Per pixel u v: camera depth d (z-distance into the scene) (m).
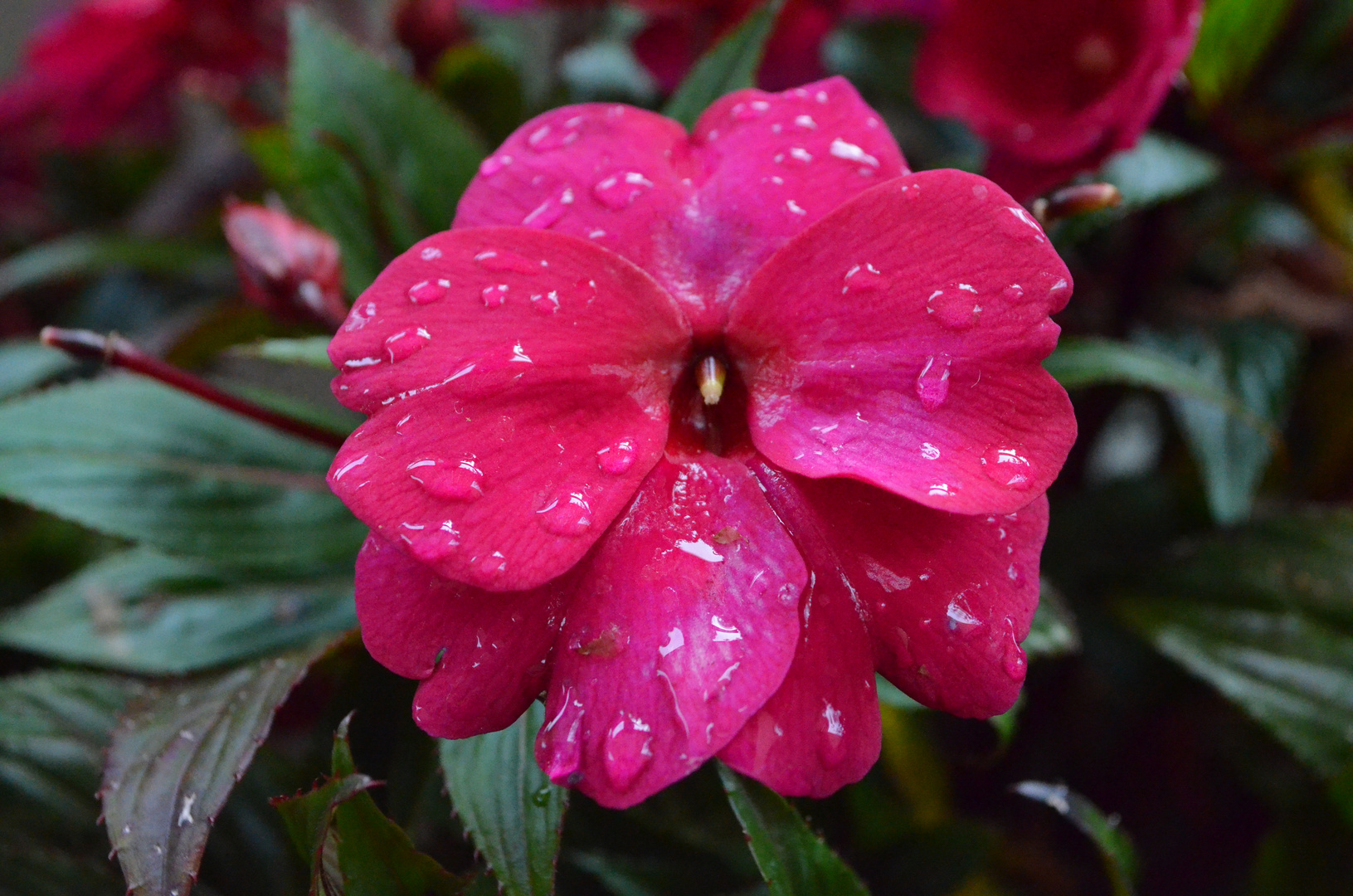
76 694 0.21
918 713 0.21
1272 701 0.22
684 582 0.16
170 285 0.35
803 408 0.16
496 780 0.17
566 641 0.16
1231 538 0.24
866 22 0.30
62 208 0.39
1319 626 0.22
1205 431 0.23
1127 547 0.25
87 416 0.21
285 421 0.20
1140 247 0.25
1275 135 0.25
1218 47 0.24
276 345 0.19
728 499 0.16
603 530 0.16
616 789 0.15
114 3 0.27
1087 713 0.26
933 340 0.16
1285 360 0.24
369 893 0.17
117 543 0.28
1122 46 0.21
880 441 0.16
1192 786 0.26
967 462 0.16
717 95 0.20
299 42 0.22
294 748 0.23
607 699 0.16
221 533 0.21
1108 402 0.25
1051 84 0.21
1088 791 0.25
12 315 0.35
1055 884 0.24
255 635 0.21
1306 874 0.22
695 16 0.25
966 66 0.21
